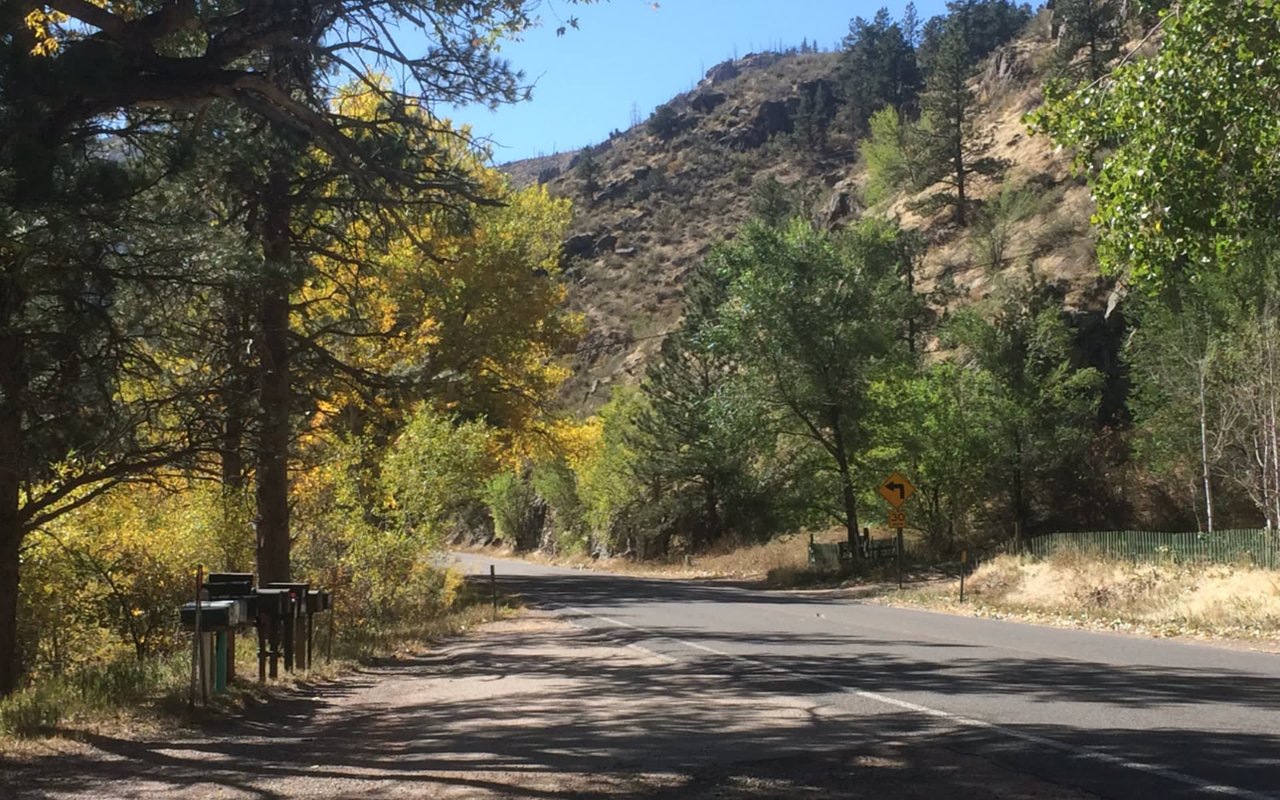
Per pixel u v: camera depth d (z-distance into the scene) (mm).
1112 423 47250
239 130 12898
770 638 17281
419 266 27156
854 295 39750
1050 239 58750
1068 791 6289
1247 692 10383
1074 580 24516
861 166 115812
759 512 55000
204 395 13648
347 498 19844
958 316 43938
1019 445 41969
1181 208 12945
